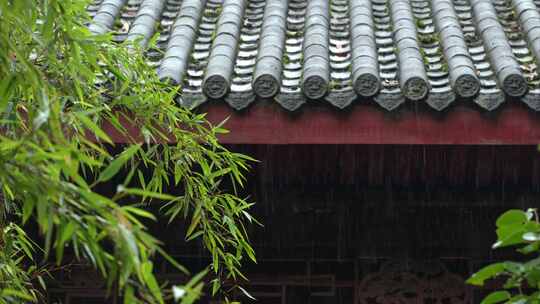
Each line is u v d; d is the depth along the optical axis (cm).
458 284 505
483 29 488
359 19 505
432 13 525
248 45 484
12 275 318
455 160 456
